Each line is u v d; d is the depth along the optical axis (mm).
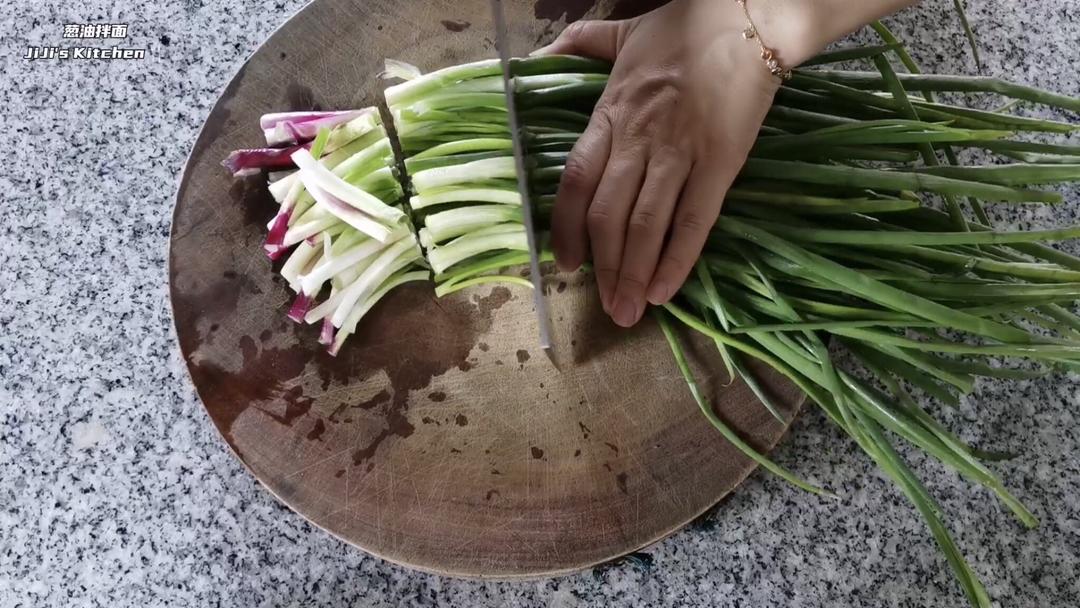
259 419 479
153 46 582
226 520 510
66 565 500
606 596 504
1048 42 593
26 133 565
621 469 480
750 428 486
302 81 521
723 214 464
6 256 545
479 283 505
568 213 456
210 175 506
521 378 492
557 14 537
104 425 523
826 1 410
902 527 515
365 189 496
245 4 592
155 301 545
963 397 536
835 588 506
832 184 447
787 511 516
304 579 502
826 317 448
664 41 457
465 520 470
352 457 477
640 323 501
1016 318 549
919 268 443
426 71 530
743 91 442
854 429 438
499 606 502
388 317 500
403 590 502
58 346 534
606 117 460
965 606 504
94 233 553
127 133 569
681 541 511
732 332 453
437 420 484
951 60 588
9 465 513
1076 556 512
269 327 492
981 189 424
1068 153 456
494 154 497
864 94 467
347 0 530
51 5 585
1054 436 531
